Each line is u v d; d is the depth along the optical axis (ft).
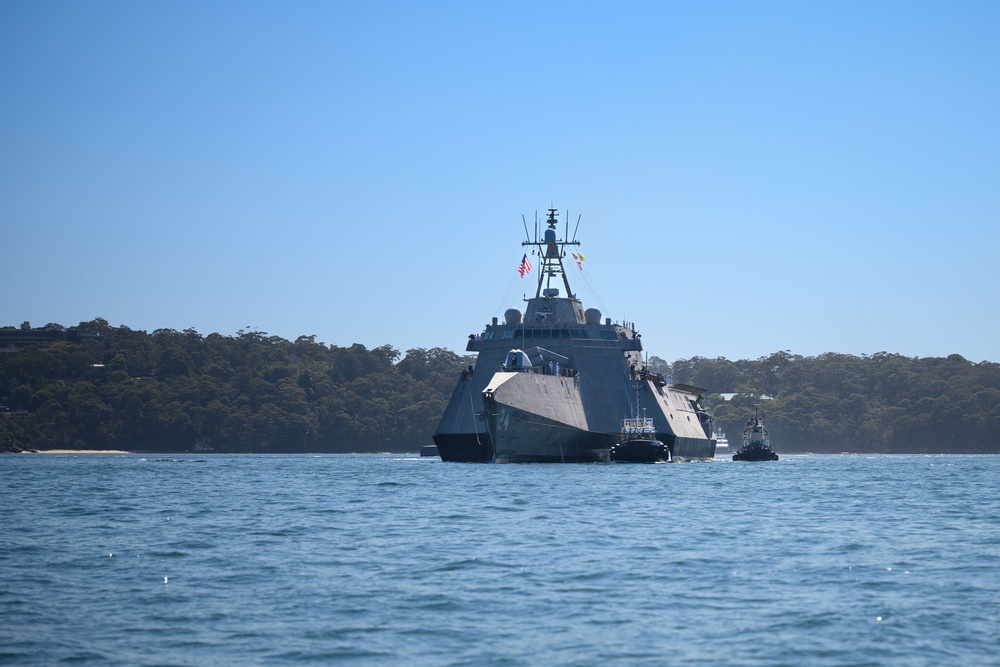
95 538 385.91
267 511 483.92
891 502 552.82
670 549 353.92
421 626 246.88
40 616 255.29
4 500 558.97
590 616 256.11
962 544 371.56
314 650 227.81
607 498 542.16
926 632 242.37
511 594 279.08
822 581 298.15
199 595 277.85
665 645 231.91
